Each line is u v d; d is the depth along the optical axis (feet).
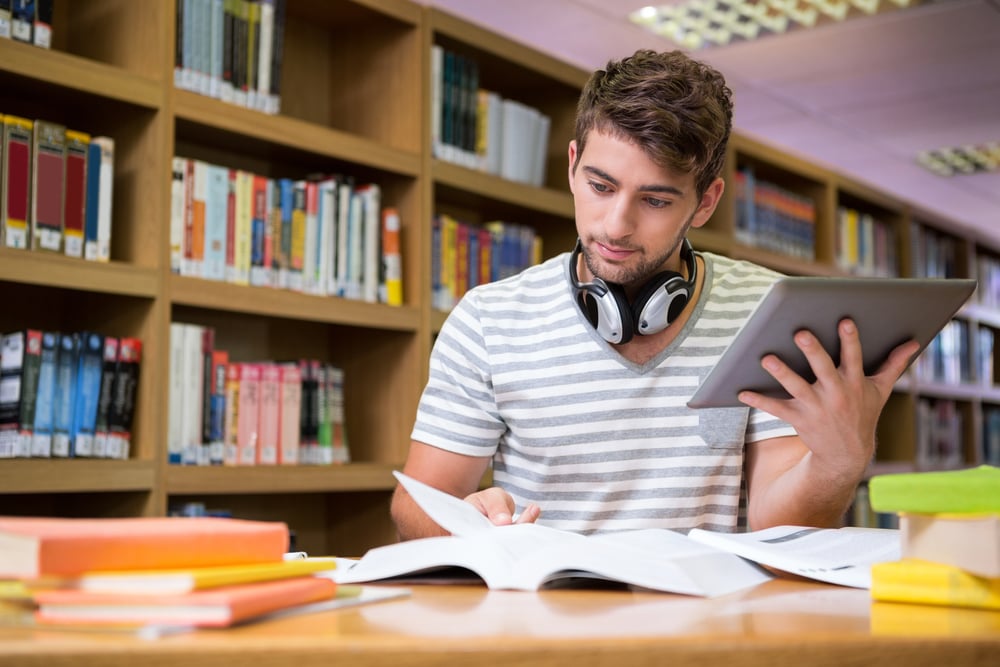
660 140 3.98
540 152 9.85
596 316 4.67
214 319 8.05
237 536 2.51
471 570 3.17
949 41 11.62
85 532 2.28
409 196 8.55
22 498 6.85
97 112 7.02
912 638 2.13
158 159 6.73
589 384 4.68
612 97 4.11
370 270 8.20
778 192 13.10
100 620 2.17
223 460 7.16
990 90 13.32
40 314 7.05
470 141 9.02
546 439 4.73
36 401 6.15
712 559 3.14
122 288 6.48
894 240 15.87
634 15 11.07
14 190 6.09
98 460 6.33
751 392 3.41
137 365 6.68
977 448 18.06
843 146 15.87
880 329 3.26
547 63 9.79
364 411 8.72
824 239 14.01
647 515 4.65
